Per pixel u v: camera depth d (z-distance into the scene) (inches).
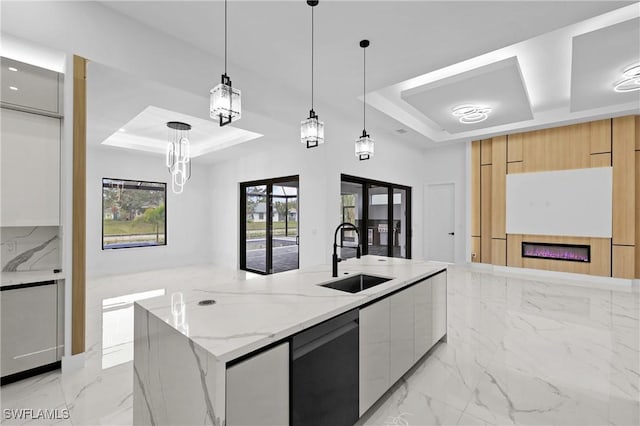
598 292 192.4
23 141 90.5
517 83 156.8
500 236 261.0
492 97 176.4
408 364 91.1
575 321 141.1
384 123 220.5
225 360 43.3
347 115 202.4
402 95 176.9
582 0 96.6
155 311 60.9
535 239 245.1
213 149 243.9
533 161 245.4
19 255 99.0
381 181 250.4
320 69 141.6
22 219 90.2
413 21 108.2
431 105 190.1
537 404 80.9
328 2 98.5
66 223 94.4
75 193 95.8
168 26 110.4
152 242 271.1
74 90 94.5
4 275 93.4
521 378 93.5
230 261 276.7
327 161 197.9
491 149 270.1
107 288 200.2
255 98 144.2
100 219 241.3
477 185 278.2
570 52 142.0
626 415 76.5
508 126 241.6
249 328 52.3
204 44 121.2
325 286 88.7
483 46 123.6
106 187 245.9
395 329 84.9
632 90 170.2
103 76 107.0
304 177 211.3
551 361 103.8
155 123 200.1
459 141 277.0
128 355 107.2
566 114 217.5
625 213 210.4
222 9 101.5
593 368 99.1
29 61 94.5
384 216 258.5
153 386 59.1
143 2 98.0
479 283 216.5
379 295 77.2
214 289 78.7
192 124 201.8
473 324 137.9
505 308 160.6
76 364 96.7
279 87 154.5
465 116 211.2
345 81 153.4
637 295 185.3
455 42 120.8
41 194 93.0
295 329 54.2
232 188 276.8
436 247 307.1
